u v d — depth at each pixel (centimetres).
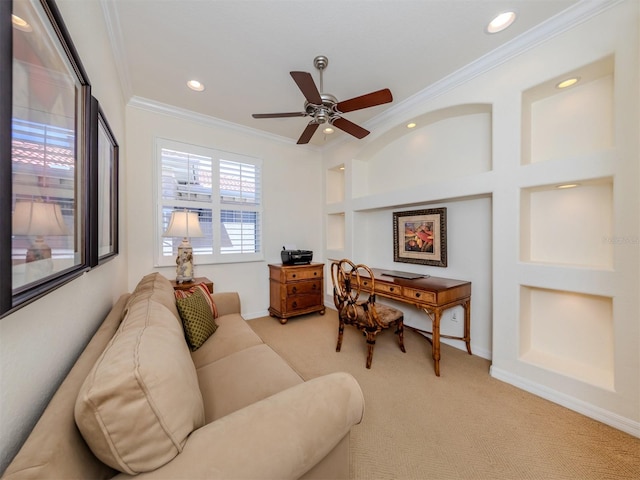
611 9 156
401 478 125
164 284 186
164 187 294
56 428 57
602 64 165
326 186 421
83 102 103
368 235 380
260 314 369
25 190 65
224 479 63
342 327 258
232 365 147
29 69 67
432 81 242
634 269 150
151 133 285
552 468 131
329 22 175
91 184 110
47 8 74
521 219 200
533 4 162
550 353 207
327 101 194
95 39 144
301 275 351
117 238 191
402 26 179
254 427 75
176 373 74
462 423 161
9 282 53
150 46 195
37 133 71
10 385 60
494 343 212
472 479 125
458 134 269
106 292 164
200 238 321
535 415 167
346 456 106
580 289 169
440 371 221
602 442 146
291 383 129
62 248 86
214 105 285
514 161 200
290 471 72
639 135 147
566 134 194
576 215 193
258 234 367
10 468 47
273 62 215
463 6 164
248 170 357
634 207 149
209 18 170
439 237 282
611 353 181
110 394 59
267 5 161
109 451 59
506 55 201
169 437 65
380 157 356
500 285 208
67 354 94
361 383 204
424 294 226
